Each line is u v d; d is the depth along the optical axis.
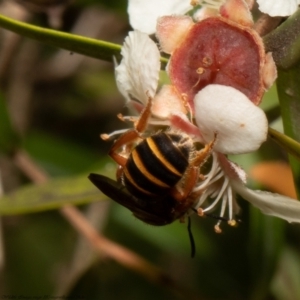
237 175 0.07
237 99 0.07
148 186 0.07
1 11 0.09
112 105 0.12
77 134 0.12
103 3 0.09
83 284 0.10
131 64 0.07
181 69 0.07
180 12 0.07
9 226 0.12
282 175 0.09
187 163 0.07
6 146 0.09
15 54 0.11
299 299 0.09
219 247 0.10
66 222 0.12
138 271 0.09
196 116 0.07
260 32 0.07
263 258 0.09
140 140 0.07
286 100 0.07
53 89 0.12
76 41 0.07
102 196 0.08
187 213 0.07
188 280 0.11
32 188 0.08
